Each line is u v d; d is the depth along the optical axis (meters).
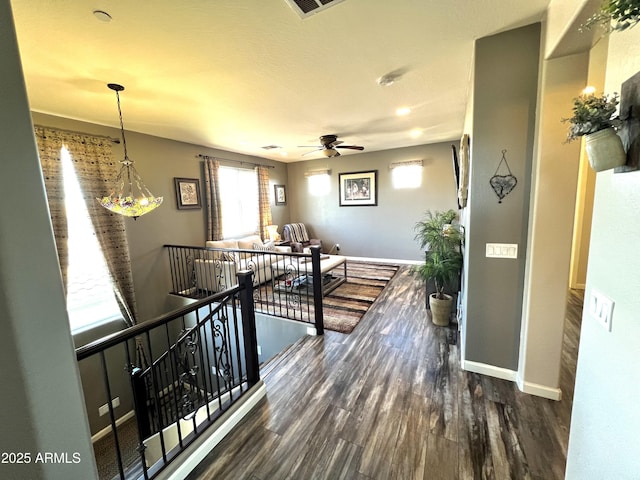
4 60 0.69
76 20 1.61
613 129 0.81
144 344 4.05
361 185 6.70
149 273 4.39
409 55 2.15
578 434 1.09
